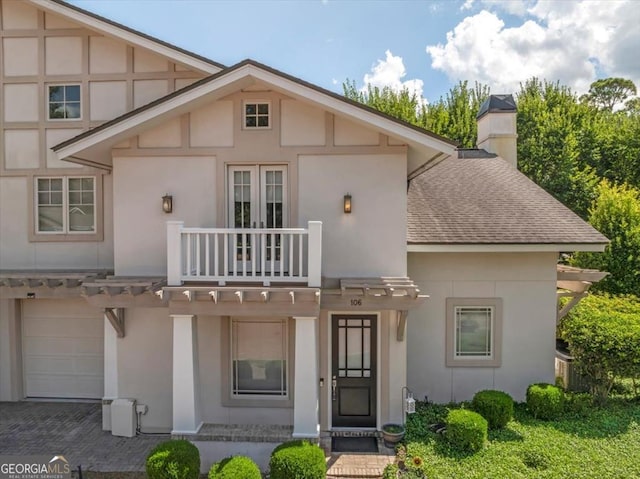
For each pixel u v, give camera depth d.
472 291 9.73
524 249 9.24
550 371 9.70
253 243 7.38
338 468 7.01
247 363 8.45
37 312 10.58
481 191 11.62
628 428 8.09
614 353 8.65
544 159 23.12
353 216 8.27
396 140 8.19
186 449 6.28
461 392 9.75
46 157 10.12
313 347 7.02
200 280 7.33
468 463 6.80
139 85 10.09
